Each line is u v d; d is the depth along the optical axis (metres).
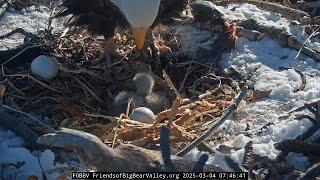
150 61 2.19
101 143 1.41
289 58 2.16
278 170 1.55
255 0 2.50
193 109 1.87
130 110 1.93
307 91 1.94
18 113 1.89
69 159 1.67
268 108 1.89
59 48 2.21
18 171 1.63
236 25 2.30
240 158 1.63
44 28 2.39
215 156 1.62
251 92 1.98
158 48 2.21
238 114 1.86
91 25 2.21
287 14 2.39
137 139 1.72
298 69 2.10
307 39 2.22
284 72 2.07
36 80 2.02
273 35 2.23
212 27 2.27
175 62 2.20
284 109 1.89
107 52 2.19
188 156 1.64
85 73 2.10
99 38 2.30
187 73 2.11
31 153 1.70
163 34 2.32
